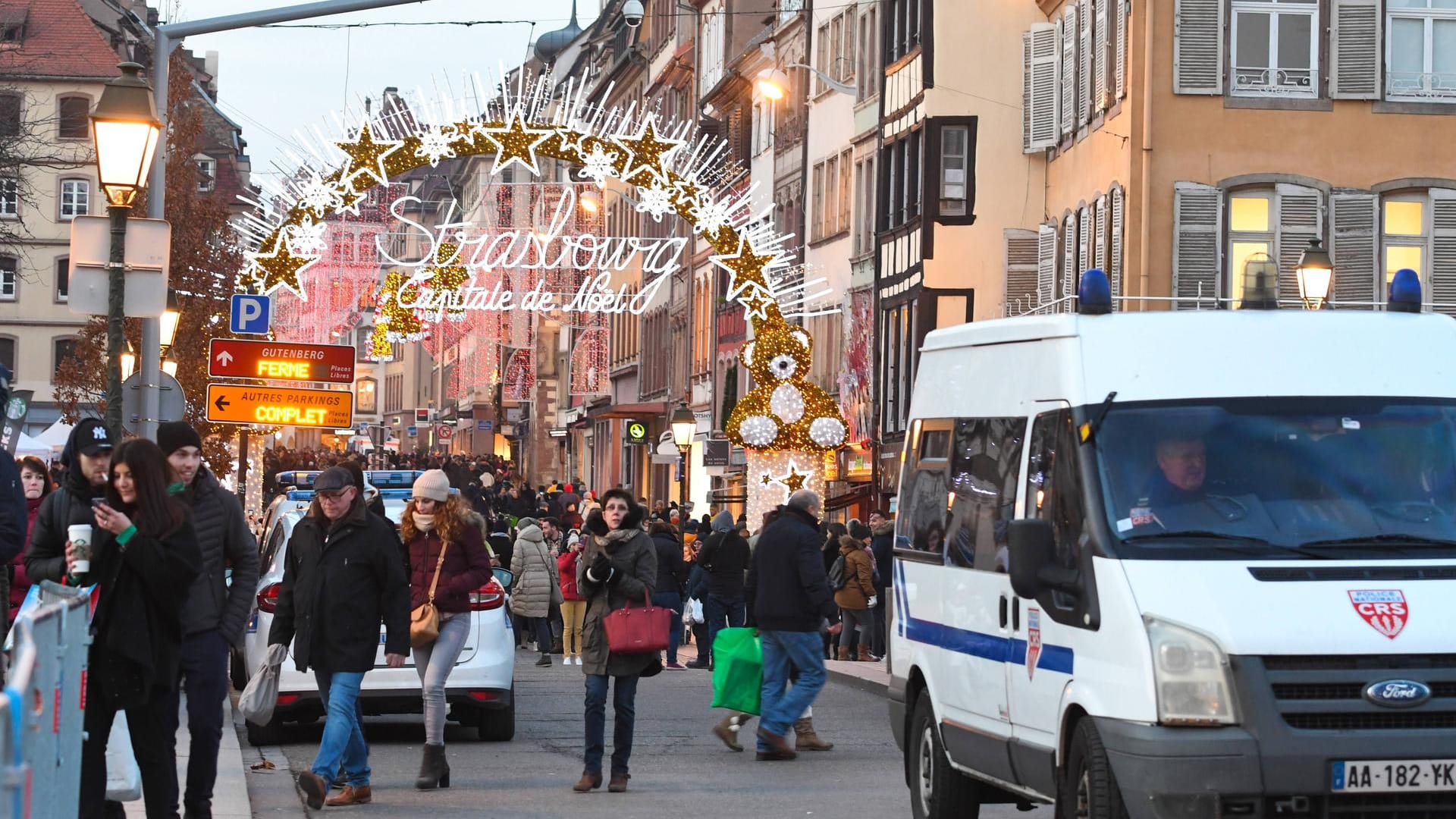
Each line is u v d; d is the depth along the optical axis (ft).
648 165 206.80
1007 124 275.18
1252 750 57.57
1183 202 219.00
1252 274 72.79
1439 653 58.59
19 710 31.78
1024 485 69.26
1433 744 57.98
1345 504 63.21
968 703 73.92
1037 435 68.69
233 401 192.34
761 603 109.91
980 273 275.39
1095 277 69.62
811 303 353.72
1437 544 62.28
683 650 221.25
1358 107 219.61
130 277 97.81
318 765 84.17
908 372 283.79
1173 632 58.80
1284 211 219.00
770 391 220.84
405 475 182.09
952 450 77.87
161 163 142.82
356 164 188.55
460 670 113.50
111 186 93.04
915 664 80.89
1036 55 264.11
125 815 73.10
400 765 105.19
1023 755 67.67
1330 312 68.85
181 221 297.94
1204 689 58.08
